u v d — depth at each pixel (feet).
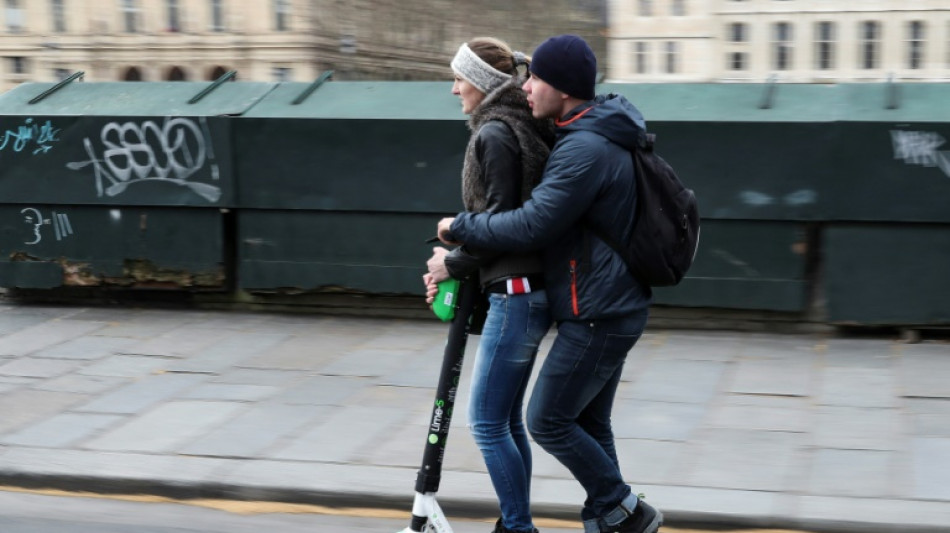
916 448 23.59
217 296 38.22
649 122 32.78
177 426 26.27
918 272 31.83
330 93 37.52
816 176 31.89
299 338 34.50
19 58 312.29
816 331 33.17
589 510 18.56
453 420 26.27
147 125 36.70
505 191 16.93
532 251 17.38
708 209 32.83
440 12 392.27
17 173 37.99
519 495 18.25
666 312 34.27
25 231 38.40
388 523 21.44
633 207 17.01
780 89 34.14
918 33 349.00
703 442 24.39
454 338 18.20
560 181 16.39
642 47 384.88
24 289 39.45
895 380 28.53
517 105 17.46
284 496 22.38
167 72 308.19
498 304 17.53
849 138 31.42
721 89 34.30
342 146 35.40
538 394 17.74
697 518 20.65
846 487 21.56
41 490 23.44
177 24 305.94
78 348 33.76
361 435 25.38
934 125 30.71
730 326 33.86
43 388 29.60
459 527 21.31
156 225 37.42
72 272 38.34
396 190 35.22
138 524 21.52
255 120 35.88
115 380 30.30
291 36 301.63
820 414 26.04
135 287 38.06
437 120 34.47
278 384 29.63
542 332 17.74
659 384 28.76
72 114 37.32
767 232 32.73
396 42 360.48
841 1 354.54
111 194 37.42
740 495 21.30
